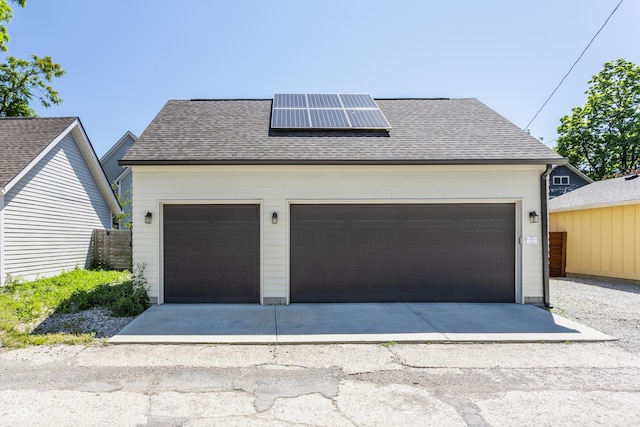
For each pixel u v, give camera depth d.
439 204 7.66
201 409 3.21
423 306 7.23
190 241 7.43
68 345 4.93
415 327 5.78
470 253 7.68
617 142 23.59
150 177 7.32
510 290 7.68
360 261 7.60
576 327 5.81
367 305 7.31
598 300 7.93
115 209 15.23
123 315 6.40
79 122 12.22
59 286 8.88
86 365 4.23
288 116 9.11
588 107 25.59
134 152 7.29
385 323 6.00
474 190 7.57
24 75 20.19
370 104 10.14
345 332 5.51
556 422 3.03
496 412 3.19
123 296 7.04
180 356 4.56
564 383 3.81
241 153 7.41
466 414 3.15
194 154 7.30
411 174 7.56
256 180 7.43
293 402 3.36
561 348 4.93
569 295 8.48
